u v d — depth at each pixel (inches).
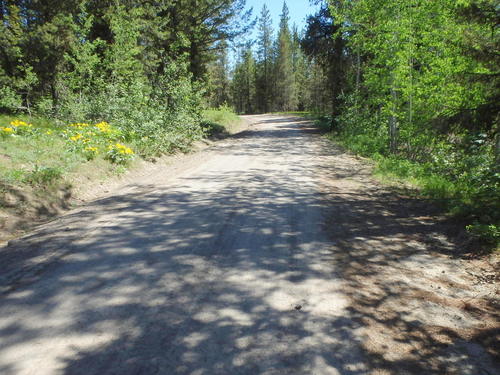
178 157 511.2
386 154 555.5
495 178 273.6
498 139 313.6
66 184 275.4
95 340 107.7
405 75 471.5
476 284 158.7
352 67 880.3
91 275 148.9
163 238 195.0
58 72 568.1
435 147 434.6
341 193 321.7
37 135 363.9
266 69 3075.8
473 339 120.0
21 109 540.1
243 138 830.5
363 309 135.0
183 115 575.2
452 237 213.3
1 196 223.9
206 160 493.0
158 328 115.3
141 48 695.1
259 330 117.6
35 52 526.0
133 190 307.6
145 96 557.6
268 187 331.0
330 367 102.3
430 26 440.1
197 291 140.6
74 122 512.4
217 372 97.2
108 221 220.2
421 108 438.0
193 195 292.4
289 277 157.0
